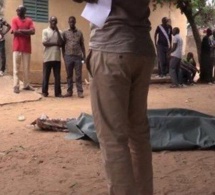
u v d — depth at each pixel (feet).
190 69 47.01
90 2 8.05
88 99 35.04
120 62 7.74
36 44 43.27
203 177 15.02
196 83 49.49
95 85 8.04
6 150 18.70
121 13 7.92
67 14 45.52
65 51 35.58
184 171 15.72
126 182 7.86
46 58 35.45
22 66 39.73
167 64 48.47
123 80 7.87
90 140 20.21
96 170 15.85
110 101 7.86
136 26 8.07
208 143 18.90
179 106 31.24
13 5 41.19
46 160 17.19
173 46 43.16
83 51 35.96
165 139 18.93
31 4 42.55
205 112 28.53
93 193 13.44
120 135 7.91
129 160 7.95
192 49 77.56
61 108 30.14
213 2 72.84
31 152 18.35
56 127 22.34
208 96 36.78
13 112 28.71
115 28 7.84
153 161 17.02
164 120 19.61
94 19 7.89
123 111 7.97
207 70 49.93
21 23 35.14
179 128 19.49
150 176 8.95
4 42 39.75
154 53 8.50
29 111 29.04
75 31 35.37
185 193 13.41
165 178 14.89
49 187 14.05
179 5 50.60
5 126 23.94
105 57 7.81
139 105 8.59
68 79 36.14
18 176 15.20
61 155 17.89
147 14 8.50
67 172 15.61
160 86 45.06
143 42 8.14
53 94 37.76
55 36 35.24
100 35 7.94
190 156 17.76
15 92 34.88
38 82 43.52
